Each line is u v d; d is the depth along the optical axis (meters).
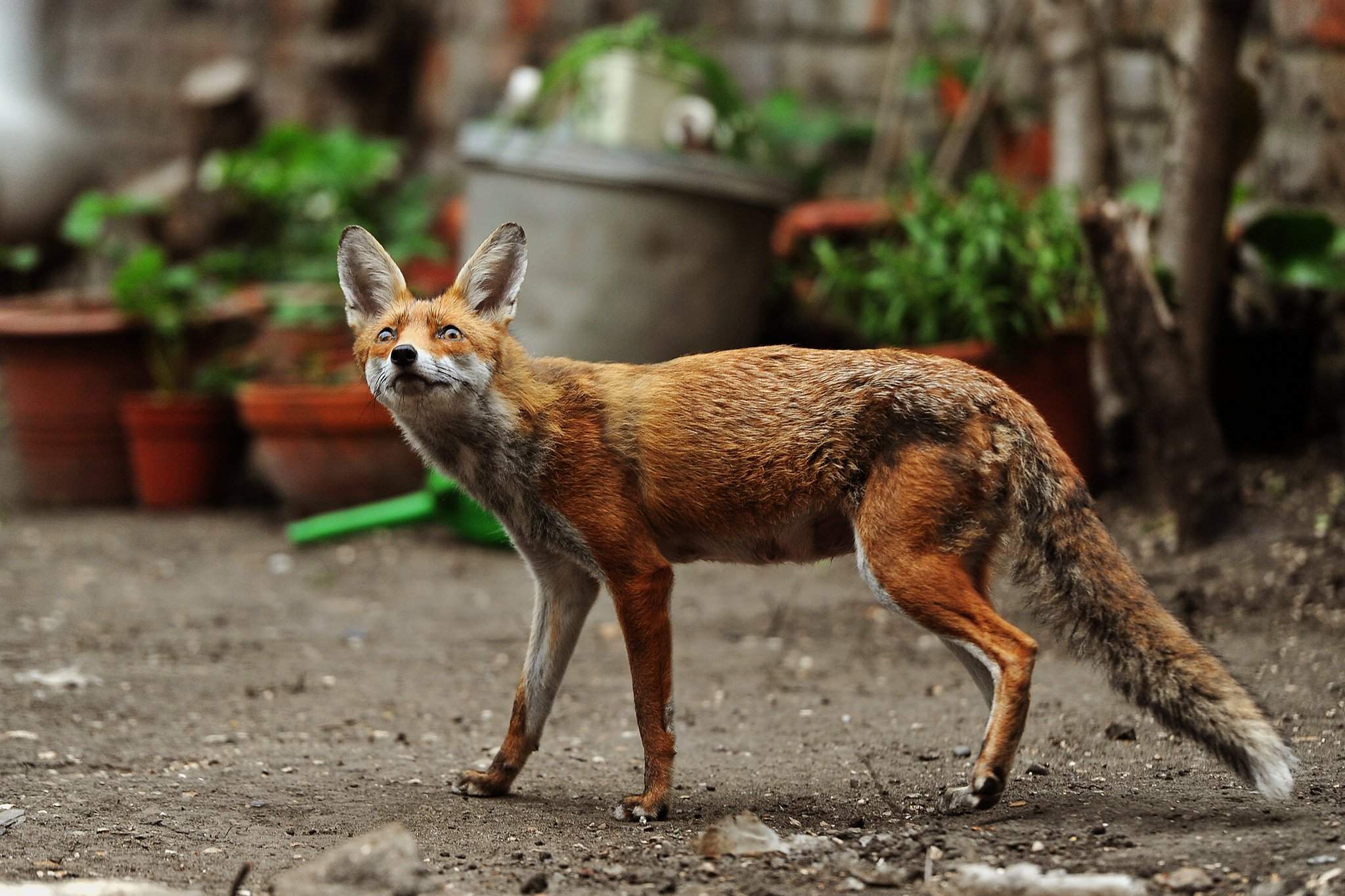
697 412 6.26
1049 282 12.05
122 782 6.79
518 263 6.67
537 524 6.40
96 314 15.39
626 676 9.20
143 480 15.22
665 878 5.30
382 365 6.42
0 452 17.36
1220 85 11.73
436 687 8.92
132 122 20.30
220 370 15.18
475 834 5.96
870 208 14.66
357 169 16.14
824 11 17.14
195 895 4.92
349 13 19.22
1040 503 5.93
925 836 5.61
